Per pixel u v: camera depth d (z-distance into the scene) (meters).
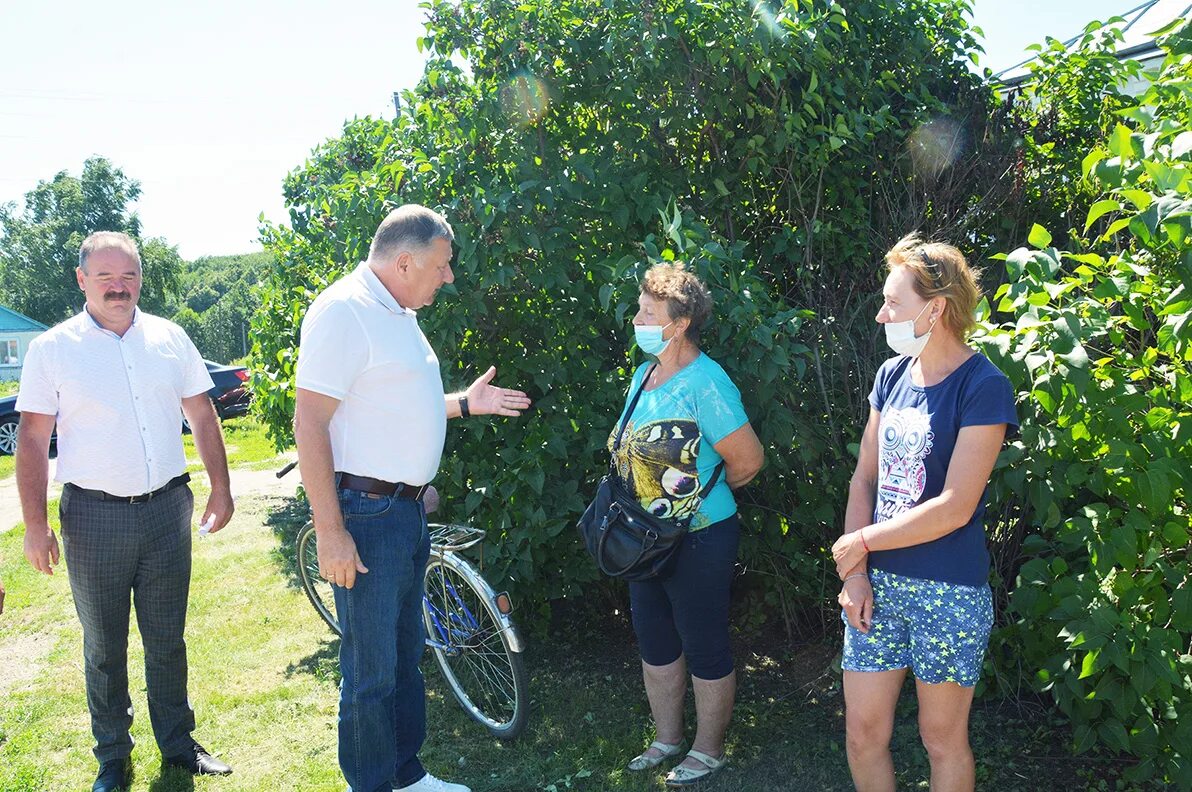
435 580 3.88
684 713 3.52
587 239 3.78
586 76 3.78
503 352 3.89
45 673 4.31
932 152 3.97
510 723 3.43
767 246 4.00
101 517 3.03
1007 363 2.52
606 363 3.98
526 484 3.70
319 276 5.70
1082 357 2.40
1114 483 2.60
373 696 2.76
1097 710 2.71
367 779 2.77
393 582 2.76
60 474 3.04
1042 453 2.69
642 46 3.61
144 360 3.11
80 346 3.01
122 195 61.72
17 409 3.00
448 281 2.86
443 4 3.81
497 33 3.79
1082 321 2.55
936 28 4.54
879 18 4.27
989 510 3.27
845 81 4.02
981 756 3.05
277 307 6.50
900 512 2.32
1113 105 4.38
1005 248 4.04
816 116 3.87
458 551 3.91
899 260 2.33
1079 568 3.00
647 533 2.87
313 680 4.08
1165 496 2.42
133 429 3.06
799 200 3.87
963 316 2.29
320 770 3.29
